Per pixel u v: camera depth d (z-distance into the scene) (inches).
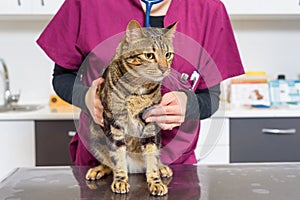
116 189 31.6
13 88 93.3
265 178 36.4
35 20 91.4
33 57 92.7
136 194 31.4
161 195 31.0
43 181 35.5
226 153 77.6
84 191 32.5
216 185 34.4
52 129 76.3
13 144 76.3
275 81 86.2
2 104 91.4
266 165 41.2
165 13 41.0
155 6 40.6
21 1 78.4
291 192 32.5
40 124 76.2
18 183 35.0
